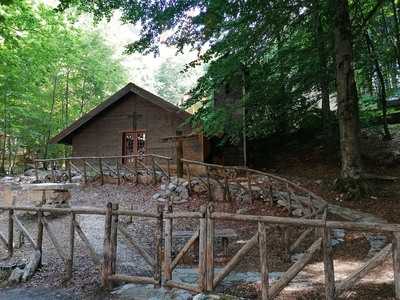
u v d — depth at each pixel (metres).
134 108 17.16
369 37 13.76
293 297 4.10
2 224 9.43
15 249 7.18
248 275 5.09
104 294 4.88
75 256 6.61
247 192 10.66
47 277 5.66
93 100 24.78
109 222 5.28
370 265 3.49
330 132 14.40
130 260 6.32
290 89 12.40
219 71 9.80
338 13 10.01
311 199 8.86
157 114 16.69
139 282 4.98
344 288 3.57
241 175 13.02
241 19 8.79
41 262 6.17
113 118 17.50
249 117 12.34
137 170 13.55
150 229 8.63
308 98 13.80
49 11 13.86
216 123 11.52
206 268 4.37
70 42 19.56
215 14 8.41
